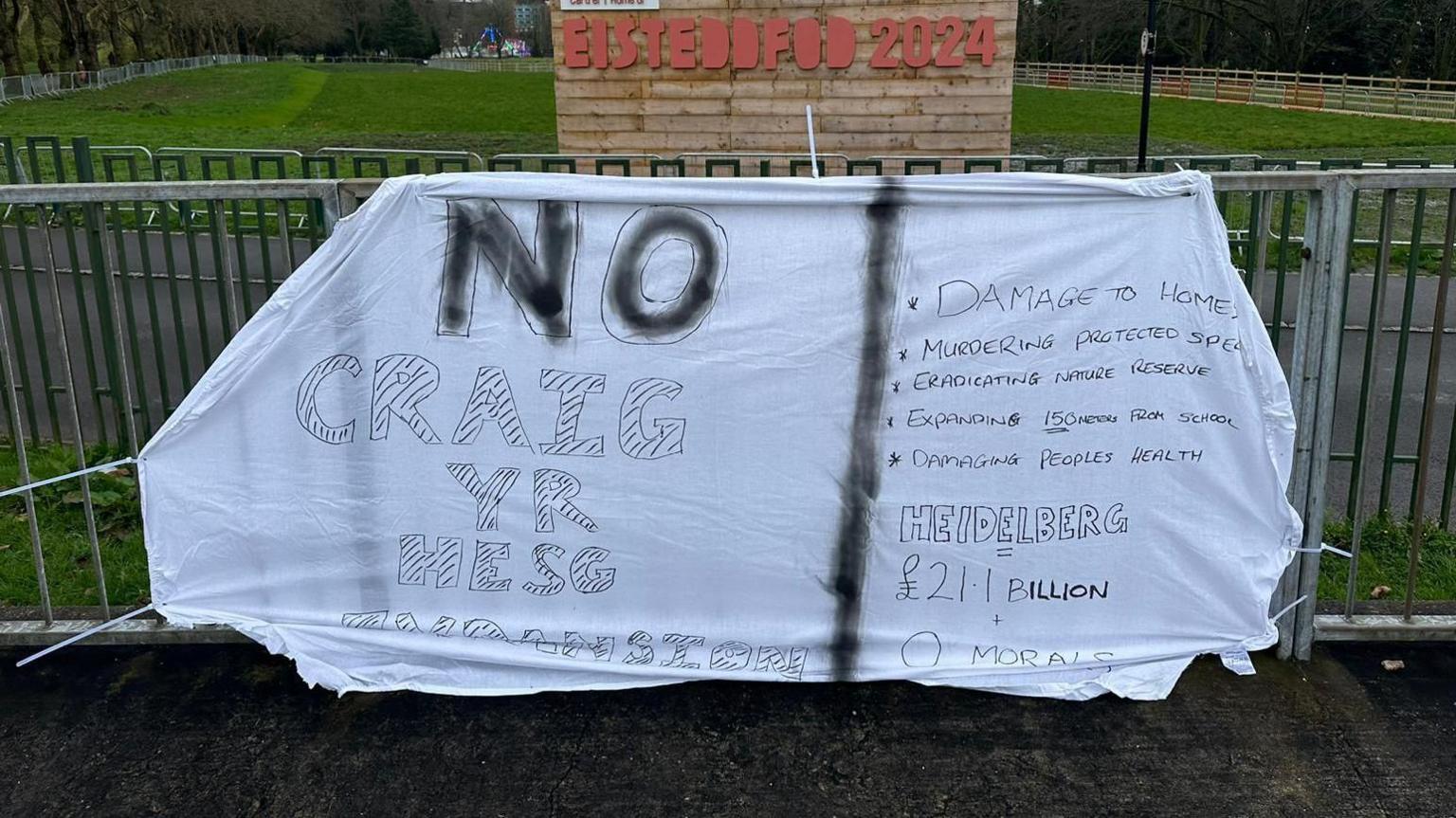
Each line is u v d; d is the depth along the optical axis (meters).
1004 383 3.46
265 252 5.57
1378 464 6.13
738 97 10.53
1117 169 8.82
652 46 10.50
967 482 3.51
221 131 36.38
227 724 3.48
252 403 3.55
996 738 3.38
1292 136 33.94
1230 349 3.45
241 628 3.63
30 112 42.56
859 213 3.40
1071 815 3.06
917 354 3.45
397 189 3.40
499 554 3.58
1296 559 3.70
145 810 3.10
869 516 3.52
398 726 3.46
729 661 3.59
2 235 5.63
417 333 3.49
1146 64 11.34
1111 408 3.48
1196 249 3.42
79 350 8.02
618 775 3.23
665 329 3.45
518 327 3.47
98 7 56.41
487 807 3.11
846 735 3.40
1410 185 3.48
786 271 3.42
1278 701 3.54
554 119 42.19
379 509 3.59
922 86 10.28
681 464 3.51
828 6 10.19
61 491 5.26
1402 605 4.08
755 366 3.46
